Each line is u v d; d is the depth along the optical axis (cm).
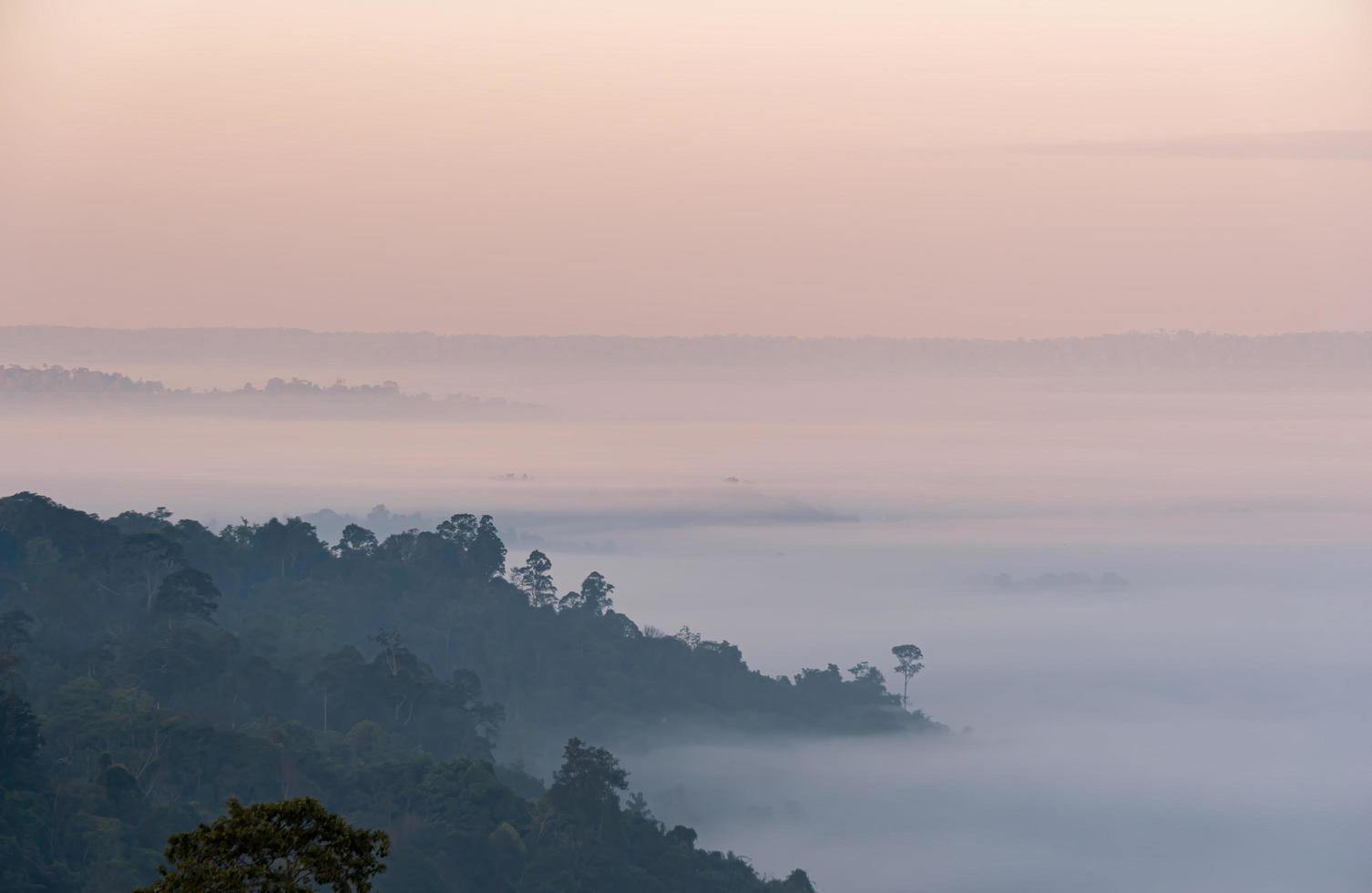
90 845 14912
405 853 16112
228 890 5247
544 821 17800
